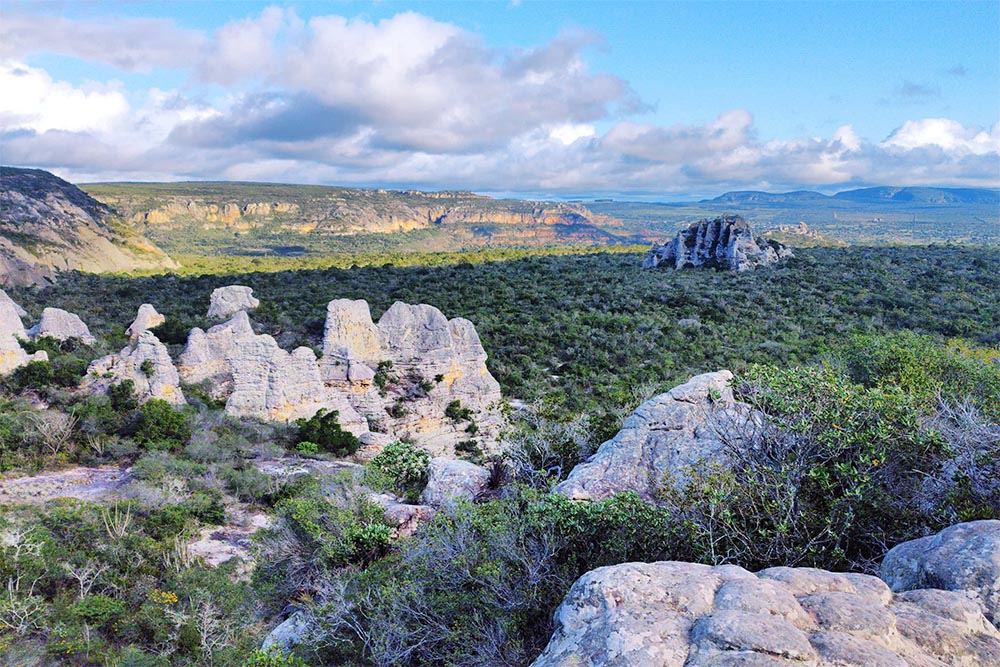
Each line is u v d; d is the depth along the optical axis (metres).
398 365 35.16
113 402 28.58
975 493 8.35
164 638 13.42
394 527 15.50
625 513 9.34
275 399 31.06
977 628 5.36
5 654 12.40
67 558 16.17
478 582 9.52
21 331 38.47
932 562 6.39
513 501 11.78
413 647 9.13
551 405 30.92
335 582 12.52
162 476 22.62
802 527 8.55
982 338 49.97
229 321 33.75
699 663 4.89
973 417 10.16
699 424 12.61
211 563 17.34
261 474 24.44
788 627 5.12
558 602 8.52
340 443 30.00
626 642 5.25
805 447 9.70
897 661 4.73
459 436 34.59
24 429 25.77
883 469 9.24
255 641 13.45
